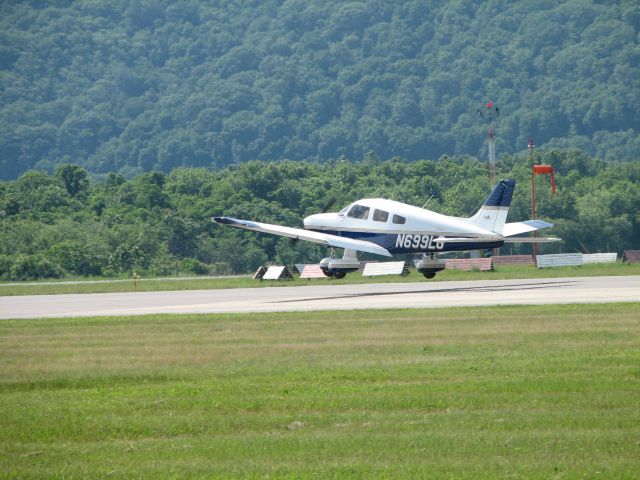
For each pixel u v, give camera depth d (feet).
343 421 209.36
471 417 208.54
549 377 244.42
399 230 536.01
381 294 514.27
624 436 190.90
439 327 343.26
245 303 493.36
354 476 173.58
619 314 363.97
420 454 184.44
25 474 179.52
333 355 289.74
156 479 174.91
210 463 183.01
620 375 244.01
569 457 180.14
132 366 282.77
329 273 568.00
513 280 603.67
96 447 195.93
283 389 242.17
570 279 593.42
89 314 461.78
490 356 278.87
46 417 220.02
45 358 302.66
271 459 184.44
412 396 228.63
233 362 283.79
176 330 364.38
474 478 171.32
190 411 222.69
